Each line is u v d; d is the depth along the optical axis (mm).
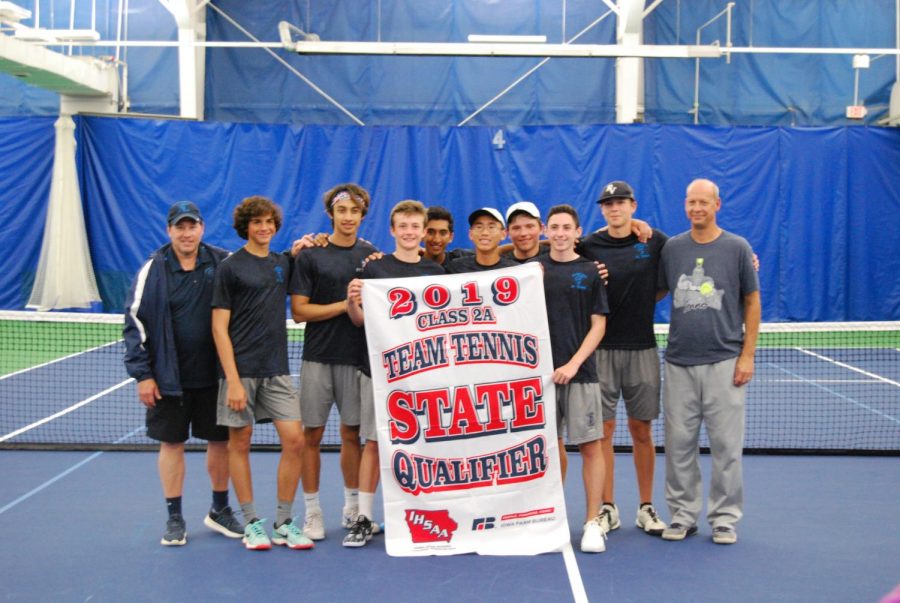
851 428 8719
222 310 5184
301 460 5398
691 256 5445
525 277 5316
